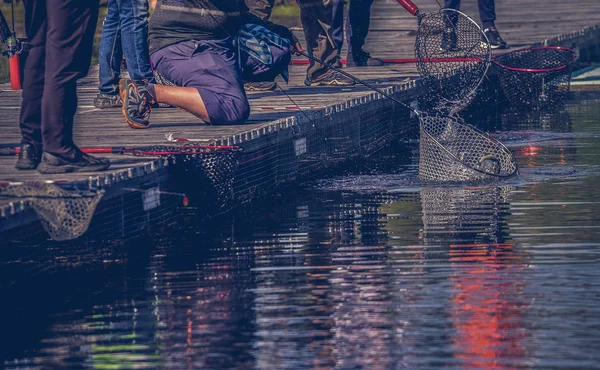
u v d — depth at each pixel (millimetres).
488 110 27078
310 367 9641
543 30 37031
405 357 9797
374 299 11531
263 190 18047
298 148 19391
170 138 16891
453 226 14883
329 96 22594
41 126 14641
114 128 18719
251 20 20453
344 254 13539
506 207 15938
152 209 15312
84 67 14344
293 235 14773
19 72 25406
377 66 28203
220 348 10188
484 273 12406
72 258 13578
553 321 10633
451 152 18531
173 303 11680
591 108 26609
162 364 9836
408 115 24719
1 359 10102
